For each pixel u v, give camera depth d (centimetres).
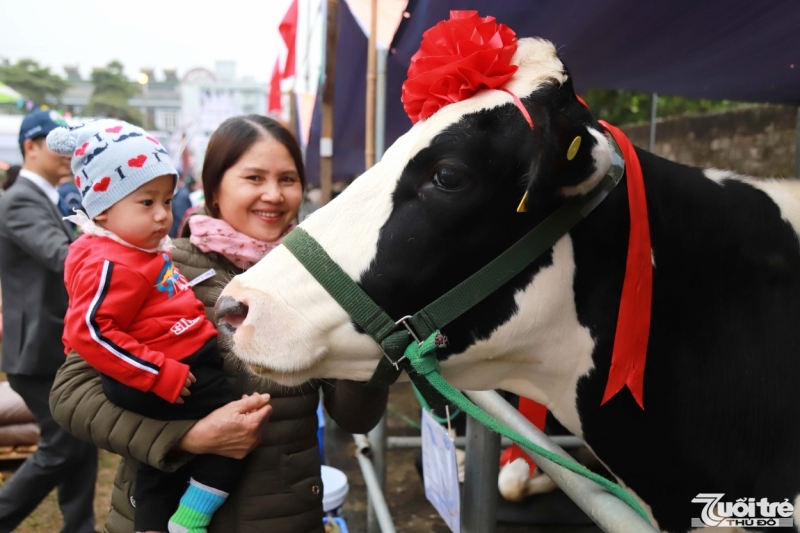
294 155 162
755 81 319
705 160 615
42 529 323
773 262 131
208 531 150
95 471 287
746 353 128
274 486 150
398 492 338
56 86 5247
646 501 139
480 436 155
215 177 162
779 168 520
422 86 128
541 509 277
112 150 137
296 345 125
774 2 212
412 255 123
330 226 128
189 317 145
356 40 414
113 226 140
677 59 293
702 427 129
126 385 136
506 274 123
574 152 105
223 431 135
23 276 268
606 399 126
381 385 133
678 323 129
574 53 296
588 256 126
